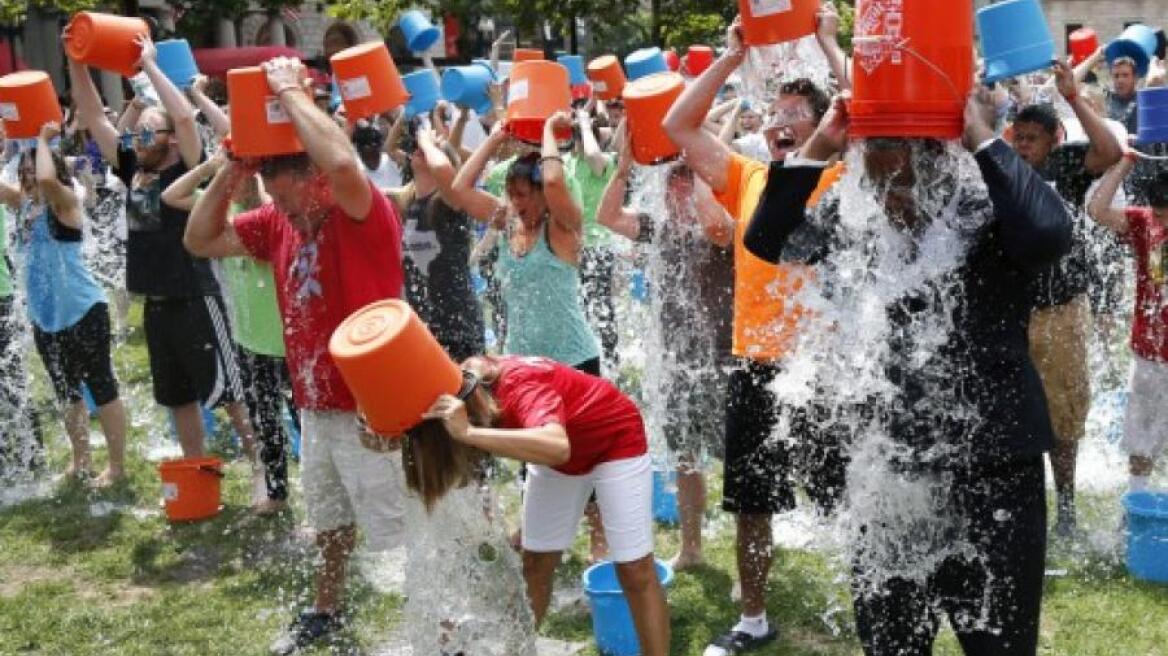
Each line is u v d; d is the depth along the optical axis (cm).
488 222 478
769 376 380
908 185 263
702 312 446
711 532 522
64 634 454
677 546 514
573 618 441
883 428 276
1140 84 866
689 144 358
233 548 538
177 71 574
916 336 269
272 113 377
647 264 501
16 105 578
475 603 349
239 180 412
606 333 650
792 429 367
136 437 728
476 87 617
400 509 410
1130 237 478
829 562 433
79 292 612
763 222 279
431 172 481
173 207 542
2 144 697
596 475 352
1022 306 269
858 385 278
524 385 326
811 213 292
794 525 513
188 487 571
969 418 266
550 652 413
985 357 265
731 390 391
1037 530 271
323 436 411
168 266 573
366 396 298
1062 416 475
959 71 254
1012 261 263
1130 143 538
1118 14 2872
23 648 444
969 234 264
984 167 254
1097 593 436
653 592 357
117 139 581
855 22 259
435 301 531
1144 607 423
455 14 1698
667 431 465
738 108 455
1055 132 454
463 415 302
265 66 375
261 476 596
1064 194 485
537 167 448
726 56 333
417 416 301
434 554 346
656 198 451
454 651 350
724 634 414
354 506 414
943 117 254
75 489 628
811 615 430
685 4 1573
